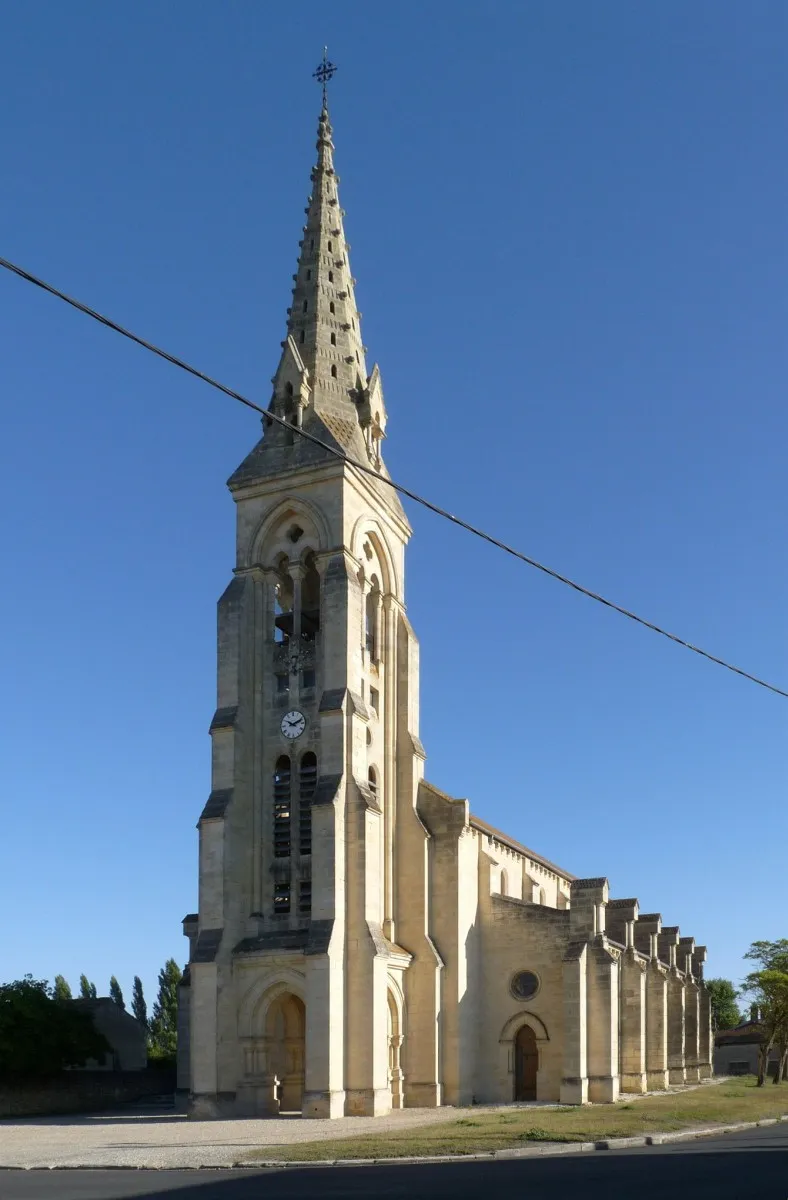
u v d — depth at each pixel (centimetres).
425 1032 7638
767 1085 10650
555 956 8056
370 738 7956
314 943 6850
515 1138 4694
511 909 8269
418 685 8462
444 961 7850
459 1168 3844
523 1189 3175
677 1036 10388
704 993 12069
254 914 7412
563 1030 7831
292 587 8331
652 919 10025
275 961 7131
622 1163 3875
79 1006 10631
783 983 11019
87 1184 3541
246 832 7556
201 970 7131
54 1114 8344
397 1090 7350
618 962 8688
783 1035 11312
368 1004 6850
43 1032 8669
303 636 7881
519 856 9675
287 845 7556
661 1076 9500
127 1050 10819
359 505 8081
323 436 7956
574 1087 7506
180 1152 4591
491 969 8231
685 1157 4062
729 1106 6862
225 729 7606
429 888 8025
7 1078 8400
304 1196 3103
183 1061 8488
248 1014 7138
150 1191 3294
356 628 7675
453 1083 7675
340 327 8712
